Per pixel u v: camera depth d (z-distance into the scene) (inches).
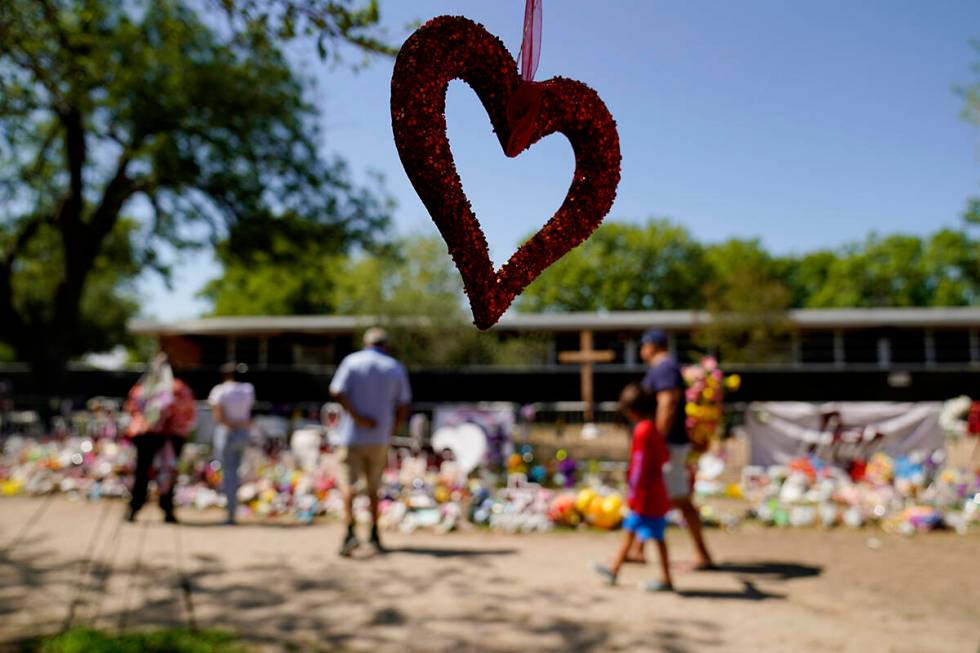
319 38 145.8
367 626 192.7
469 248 54.7
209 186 811.4
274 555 273.1
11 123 239.6
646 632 191.2
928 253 2278.5
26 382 1082.1
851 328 1139.3
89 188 874.8
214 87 701.9
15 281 1152.2
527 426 545.6
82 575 239.9
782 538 322.0
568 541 311.9
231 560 264.1
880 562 275.4
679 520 347.6
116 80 296.5
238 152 780.6
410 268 948.0
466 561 268.7
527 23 58.9
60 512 358.0
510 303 57.5
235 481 338.6
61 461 443.5
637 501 233.5
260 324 1147.9
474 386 1040.8
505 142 58.6
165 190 825.5
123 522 332.5
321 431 481.1
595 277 2060.8
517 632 189.6
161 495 333.4
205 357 1211.9
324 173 824.9
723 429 490.9
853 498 379.2
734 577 250.2
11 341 859.4
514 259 58.4
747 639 186.7
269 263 898.7
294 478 398.0
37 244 1031.6
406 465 435.5
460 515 347.3
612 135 62.4
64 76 222.7
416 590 228.1
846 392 1024.9
